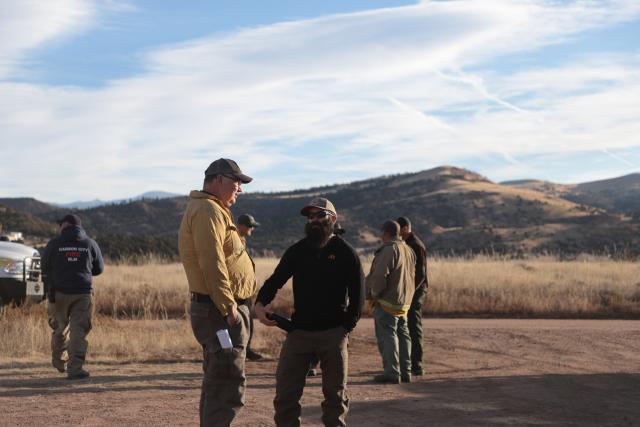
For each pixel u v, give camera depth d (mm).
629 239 97750
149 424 7121
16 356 11555
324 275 5855
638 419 7629
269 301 5934
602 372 10906
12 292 14672
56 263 9664
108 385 9211
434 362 11961
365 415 7715
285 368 5941
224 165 5777
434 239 114188
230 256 5727
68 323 9867
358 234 131250
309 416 7637
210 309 5684
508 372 10930
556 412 7938
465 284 21688
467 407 8156
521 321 18016
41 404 7980
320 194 181500
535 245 100688
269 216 163750
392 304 9805
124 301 19250
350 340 14719
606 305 20359
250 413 7680
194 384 9422
